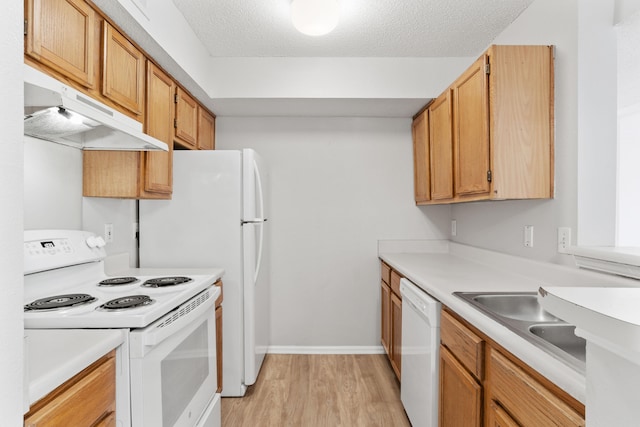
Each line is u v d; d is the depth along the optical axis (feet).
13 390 1.61
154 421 3.75
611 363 1.31
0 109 1.56
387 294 8.77
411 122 9.82
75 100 3.35
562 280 5.06
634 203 8.83
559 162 5.26
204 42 7.59
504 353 3.39
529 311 4.74
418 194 9.39
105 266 6.24
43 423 2.37
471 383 3.87
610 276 4.30
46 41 3.70
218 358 6.92
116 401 3.50
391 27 6.99
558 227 5.27
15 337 1.63
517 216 6.37
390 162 9.87
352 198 9.89
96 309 3.88
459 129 6.69
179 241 7.34
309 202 9.86
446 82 8.36
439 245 9.75
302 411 6.86
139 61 5.71
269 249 9.69
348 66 8.37
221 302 7.07
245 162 7.45
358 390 7.67
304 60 8.36
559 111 5.26
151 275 6.21
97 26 4.65
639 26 4.76
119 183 5.88
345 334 9.77
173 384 4.27
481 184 5.70
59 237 5.02
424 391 5.33
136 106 5.62
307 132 9.84
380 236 9.89
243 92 8.32
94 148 5.63
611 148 4.91
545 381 2.76
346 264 9.87
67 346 3.03
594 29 4.91
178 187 7.35
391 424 6.44
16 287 1.64
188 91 7.80
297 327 9.77
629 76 5.66
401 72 8.36
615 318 1.18
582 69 4.89
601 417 1.36
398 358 7.61
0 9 1.56
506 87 5.39
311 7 5.82
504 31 7.06
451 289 5.08
